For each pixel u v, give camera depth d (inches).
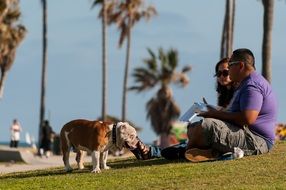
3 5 2169.0
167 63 2561.5
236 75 548.4
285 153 561.6
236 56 548.4
